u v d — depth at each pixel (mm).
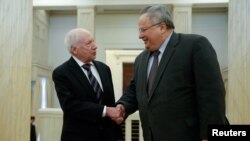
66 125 2508
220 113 1922
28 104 5551
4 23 5473
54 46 13930
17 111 5383
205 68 1973
